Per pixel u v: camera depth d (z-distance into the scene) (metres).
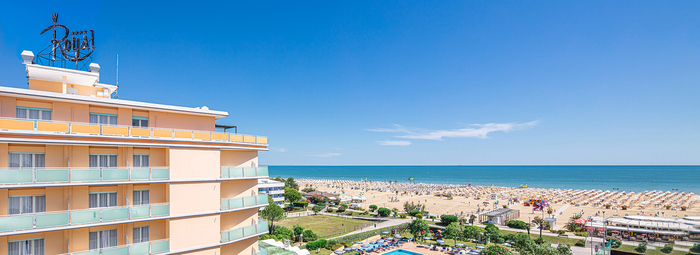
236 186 31.61
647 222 63.69
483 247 59.53
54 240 23.50
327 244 59.66
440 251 57.62
